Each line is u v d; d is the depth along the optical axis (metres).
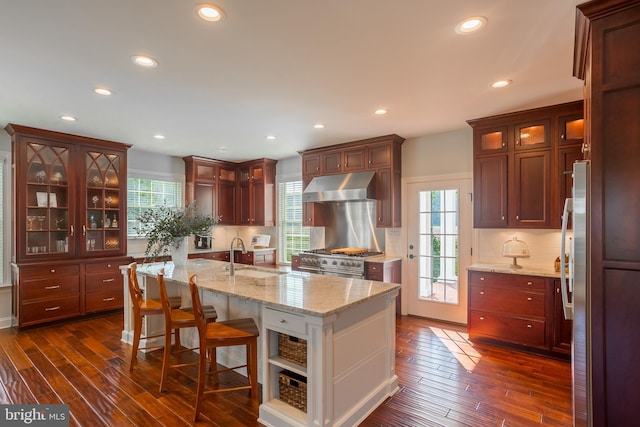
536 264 3.84
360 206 5.31
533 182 3.62
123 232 5.05
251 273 3.37
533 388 2.75
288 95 3.17
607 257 1.83
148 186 5.80
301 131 4.46
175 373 3.04
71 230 4.55
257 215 6.54
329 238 5.64
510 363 3.22
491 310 3.66
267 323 2.32
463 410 2.44
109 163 4.93
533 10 1.90
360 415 2.33
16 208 4.13
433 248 4.65
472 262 4.33
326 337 2.04
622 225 1.79
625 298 1.79
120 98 3.23
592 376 1.87
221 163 6.56
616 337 1.81
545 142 3.56
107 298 4.83
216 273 3.36
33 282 4.21
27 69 2.60
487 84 2.93
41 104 3.38
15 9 1.84
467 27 2.06
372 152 4.87
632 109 1.77
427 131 4.48
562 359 3.30
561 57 2.44
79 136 4.62
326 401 2.06
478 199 3.96
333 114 3.75
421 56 2.43
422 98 3.27
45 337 3.94
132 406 2.50
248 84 2.92
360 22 2.01
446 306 4.54
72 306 4.51
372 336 2.51
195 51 2.34
